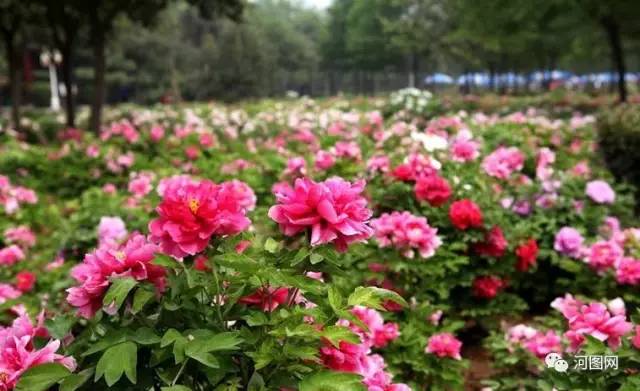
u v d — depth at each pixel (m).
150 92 52.59
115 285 1.67
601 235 5.18
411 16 38.81
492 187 5.52
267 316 1.83
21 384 1.61
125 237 4.47
